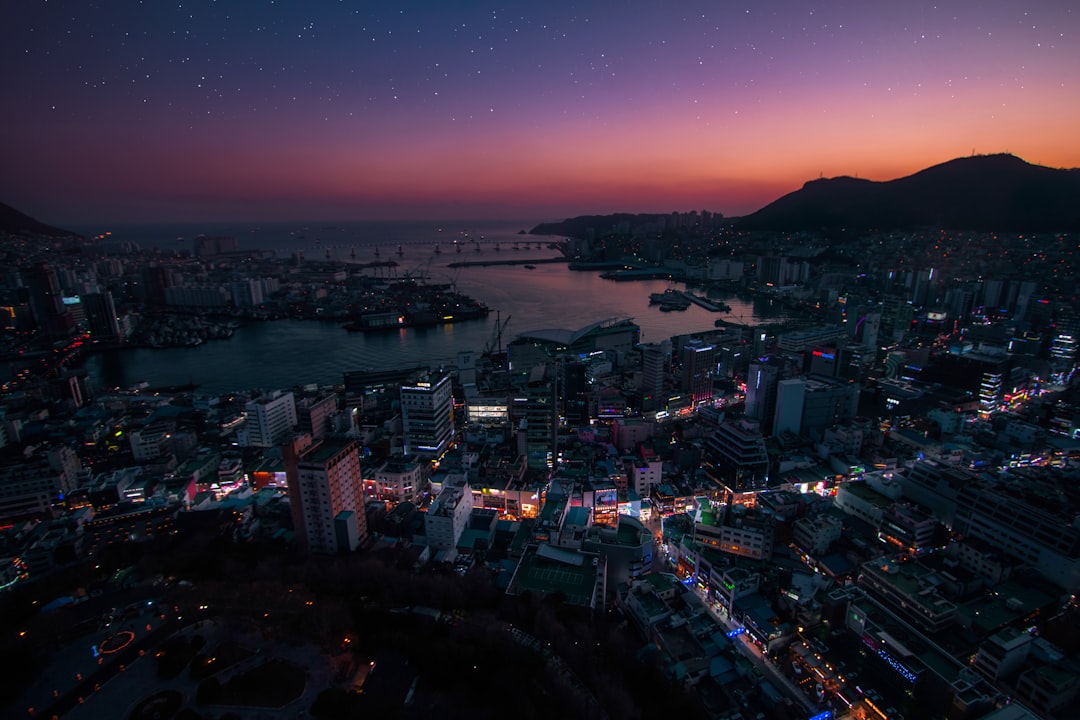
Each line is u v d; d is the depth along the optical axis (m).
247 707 143.12
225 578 199.62
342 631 169.12
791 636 174.75
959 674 144.62
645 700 150.38
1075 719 144.62
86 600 188.75
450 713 140.25
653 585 196.12
